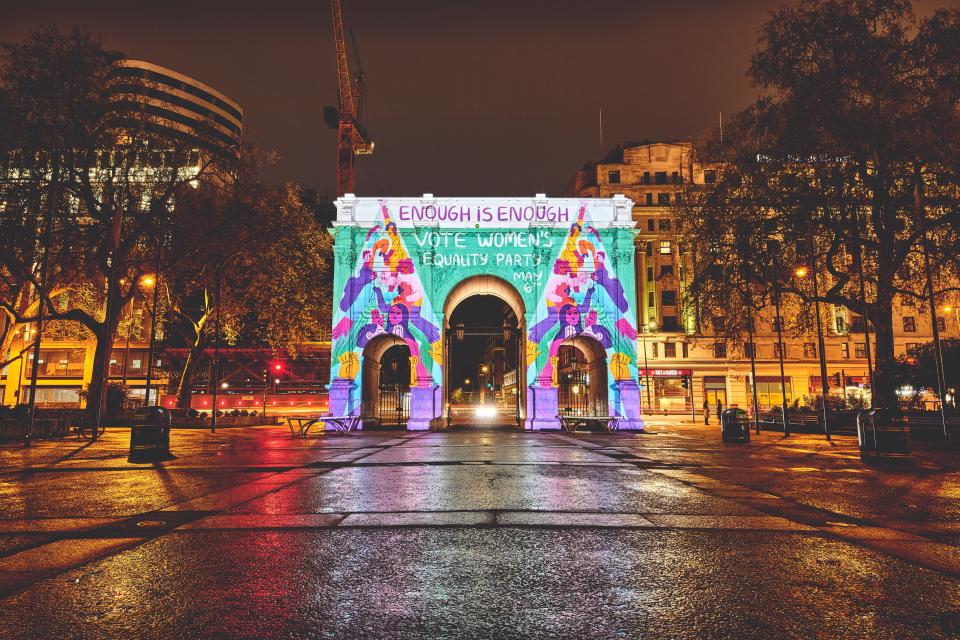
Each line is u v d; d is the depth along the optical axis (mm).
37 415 28281
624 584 4227
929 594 4012
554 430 29109
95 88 27016
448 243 31078
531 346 30094
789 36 24422
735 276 28859
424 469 11594
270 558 4910
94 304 36031
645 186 63750
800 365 57406
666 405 58000
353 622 3496
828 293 26531
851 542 5496
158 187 30234
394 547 5273
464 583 4246
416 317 30312
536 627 3416
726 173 28438
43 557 4922
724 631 3352
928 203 24016
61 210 27531
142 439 13328
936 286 28562
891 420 13234
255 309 37031
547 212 31219
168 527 6125
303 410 56438
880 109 22203
